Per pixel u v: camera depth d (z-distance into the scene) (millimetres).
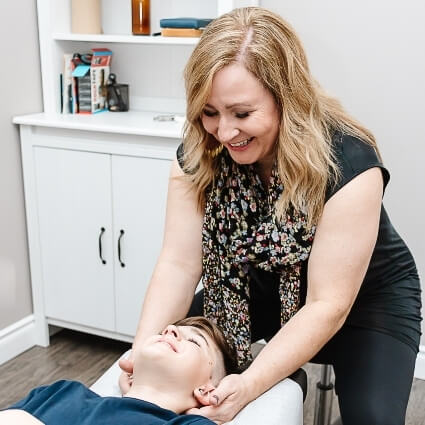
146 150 2195
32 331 2574
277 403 1213
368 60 2158
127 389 1292
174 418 1132
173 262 1499
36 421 1110
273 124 1215
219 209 1423
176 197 1486
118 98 2535
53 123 2266
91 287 2449
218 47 1143
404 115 2160
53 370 2400
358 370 1397
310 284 1301
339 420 1725
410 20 2074
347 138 1294
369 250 1268
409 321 1457
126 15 2516
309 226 1282
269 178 1376
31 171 2408
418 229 2238
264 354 1256
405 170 2207
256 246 1372
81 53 2568
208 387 1273
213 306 1546
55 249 2467
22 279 2521
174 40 2156
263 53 1139
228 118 1181
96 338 2654
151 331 1401
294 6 2205
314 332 1252
